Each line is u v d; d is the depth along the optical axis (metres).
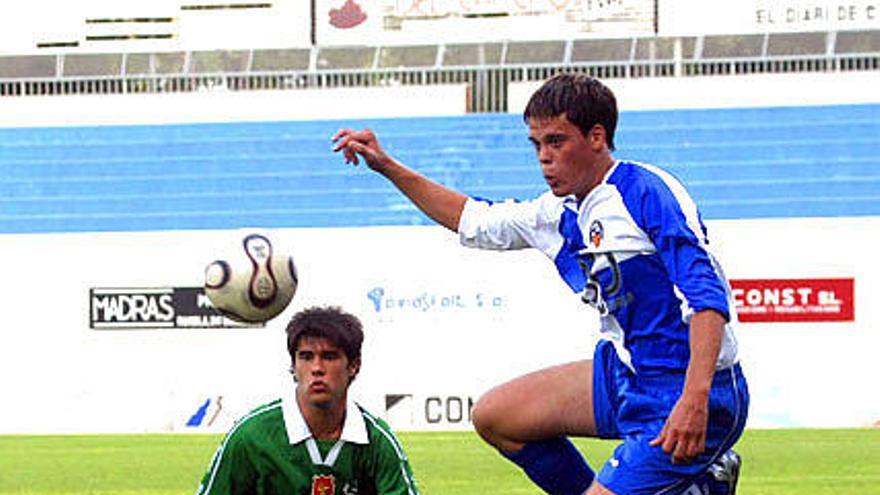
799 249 76.44
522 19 93.12
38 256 80.81
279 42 94.75
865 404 75.06
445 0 93.69
